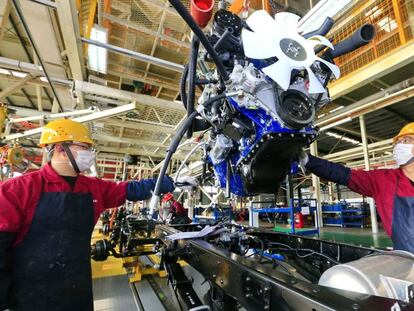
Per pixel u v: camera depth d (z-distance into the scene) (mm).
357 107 4449
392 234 1515
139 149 8430
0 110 3223
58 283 1186
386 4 3227
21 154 3156
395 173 1636
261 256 1643
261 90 984
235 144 1262
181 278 1694
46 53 3145
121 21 3295
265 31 960
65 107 4824
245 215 8445
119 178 10281
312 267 1647
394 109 5902
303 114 957
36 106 6176
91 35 2871
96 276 3477
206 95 1265
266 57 923
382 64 3297
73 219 1286
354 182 1687
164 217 5770
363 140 6027
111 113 3385
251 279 858
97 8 3084
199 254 1354
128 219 4629
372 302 576
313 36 1093
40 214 1200
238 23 1068
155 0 3107
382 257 835
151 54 4016
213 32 1088
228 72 1106
